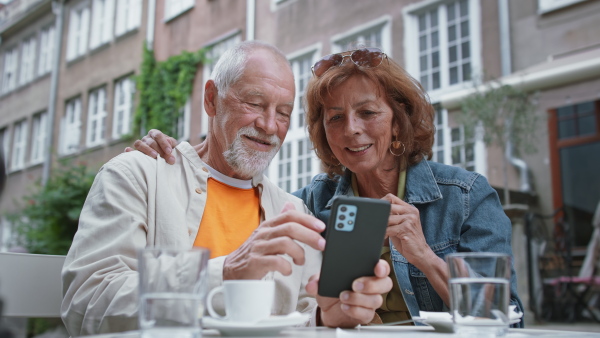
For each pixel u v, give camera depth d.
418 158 2.03
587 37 6.65
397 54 8.41
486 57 7.47
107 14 14.98
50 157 15.55
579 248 6.90
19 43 18.12
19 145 17.41
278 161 9.16
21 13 18.00
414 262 1.66
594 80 6.00
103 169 1.58
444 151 7.07
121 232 1.43
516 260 5.21
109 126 14.09
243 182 1.80
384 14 8.59
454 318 0.86
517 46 7.21
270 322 0.87
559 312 5.51
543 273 5.66
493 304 0.85
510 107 6.20
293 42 9.90
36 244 10.14
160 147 1.70
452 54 7.85
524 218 5.62
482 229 1.85
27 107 17.19
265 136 1.74
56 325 6.00
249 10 10.82
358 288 1.03
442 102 6.68
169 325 0.72
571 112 6.89
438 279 1.65
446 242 1.87
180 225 1.56
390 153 1.99
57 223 10.29
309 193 2.20
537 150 6.29
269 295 0.92
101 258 1.35
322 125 2.07
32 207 10.44
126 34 14.02
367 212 1.02
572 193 6.82
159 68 12.73
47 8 17.00
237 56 1.75
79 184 10.47
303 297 1.70
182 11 12.50
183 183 1.67
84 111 15.03
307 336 0.87
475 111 6.23
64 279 1.33
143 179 1.58
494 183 6.79
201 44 12.01
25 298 1.48
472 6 7.66
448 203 1.91
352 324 1.14
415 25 8.30
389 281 1.06
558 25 6.89
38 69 17.20
